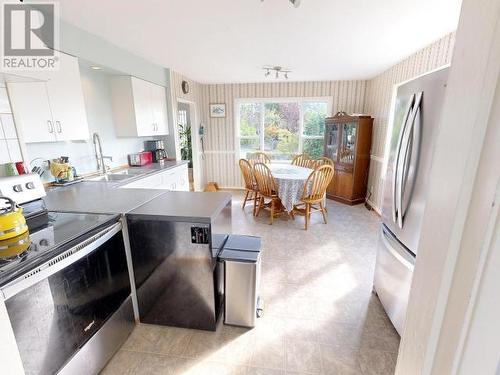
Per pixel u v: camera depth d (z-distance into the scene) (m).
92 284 1.37
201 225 1.58
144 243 1.67
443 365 0.46
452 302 0.44
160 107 3.97
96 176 2.97
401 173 1.62
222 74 4.47
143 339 1.71
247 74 4.45
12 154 1.97
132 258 1.71
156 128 3.87
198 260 1.65
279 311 1.96
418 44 2.83
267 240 3.17
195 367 1.52
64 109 2.28
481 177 0.37
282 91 5.21
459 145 0.41
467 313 0.41
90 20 2.25
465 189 0.40
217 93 5.43
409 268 1.53
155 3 1.95
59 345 1.18
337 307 2.00
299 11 2.08
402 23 2.29
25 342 1.03
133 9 2.04
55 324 1.15
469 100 0.39
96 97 3.12
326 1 1.92
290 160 5.57
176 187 3.89
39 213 1.55
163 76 4.01
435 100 1.33
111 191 2.18
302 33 2.54
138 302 1.80
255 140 5.62
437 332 0.48
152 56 3.36
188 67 3.97
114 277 1.55
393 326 1.80
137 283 1.76
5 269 0.98
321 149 5.37
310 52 3.16
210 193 2.07
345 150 4.62
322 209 3.69
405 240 1.61
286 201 3.50
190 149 6.10
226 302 1.78
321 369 1.51
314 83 5.06
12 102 1.94
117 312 1.59
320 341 1.70
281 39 2.71
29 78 1.88
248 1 1.92
